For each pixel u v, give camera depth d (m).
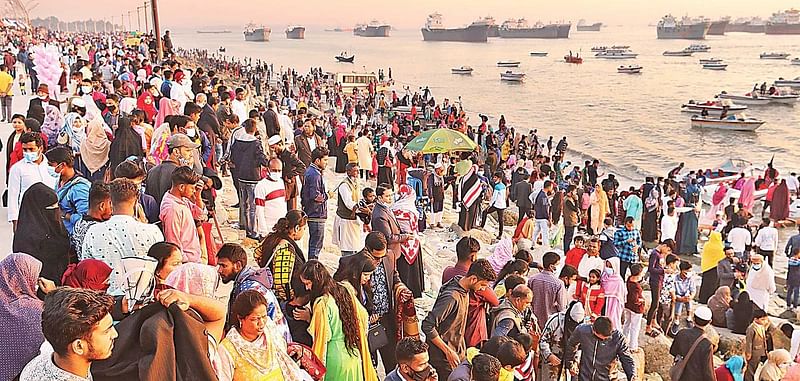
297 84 65.06
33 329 4.35
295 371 4.96
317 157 9.96
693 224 17.97
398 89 94.06
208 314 4.29
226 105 14.40
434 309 6.55
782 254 19.27
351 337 5.83
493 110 71.62
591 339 7.03
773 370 8.91
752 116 64.62
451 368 6.38
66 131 10.51
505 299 7.05
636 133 55.19
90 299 3.40
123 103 13.62
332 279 5.90
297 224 6.42
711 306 12.69
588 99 82.38
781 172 40.38
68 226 6.66
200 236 6.91
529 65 154.75
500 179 16.20
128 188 5.50
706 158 45.06
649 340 11.63
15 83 26.70
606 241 12.43
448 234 15.95
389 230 8.88
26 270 4.46
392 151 19.86
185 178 6.57
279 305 5.86
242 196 10.70
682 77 116.88
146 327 3.79
